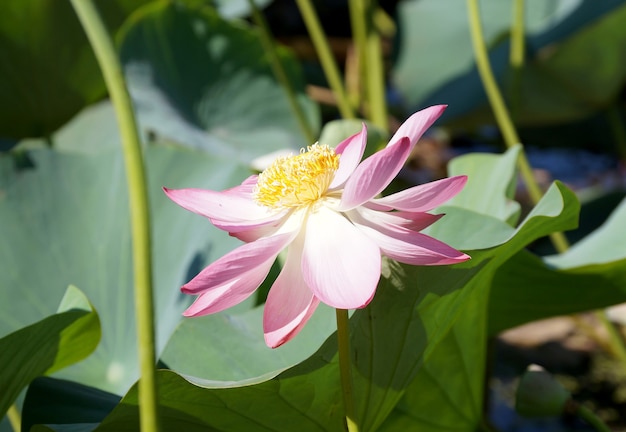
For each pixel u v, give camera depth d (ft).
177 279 4.19
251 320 3.58
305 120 6.05
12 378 3.29
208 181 4.45
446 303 3.28
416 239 2.87
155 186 4.47
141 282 2.61
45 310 4.18
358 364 3.17
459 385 3.78
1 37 6.11
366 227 2.90
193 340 3.49
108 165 4.55
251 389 3.10
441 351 3.67
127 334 4.06
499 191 3.99
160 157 4.54
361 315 3.13
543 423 6.05
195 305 2.89
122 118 2.63
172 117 5.98
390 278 3.16
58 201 4.46
